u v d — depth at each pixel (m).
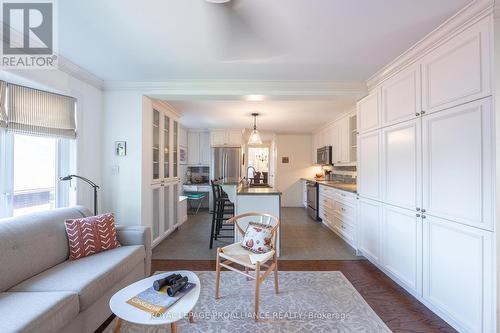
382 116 2.56
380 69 2.52
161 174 3.64
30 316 1.17
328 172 6.11
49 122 2.32
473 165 1.53
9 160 2.04
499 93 1.41
